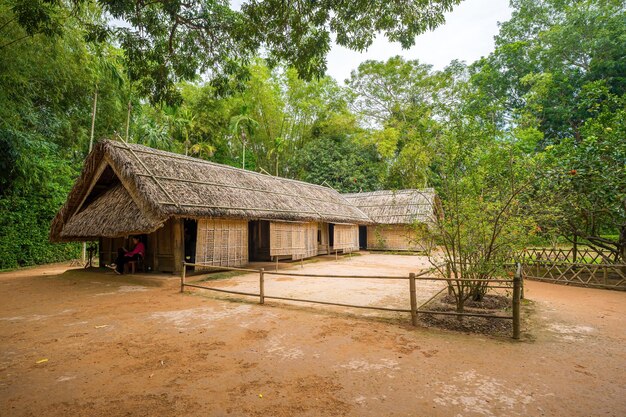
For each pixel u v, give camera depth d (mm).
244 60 7711
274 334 4535
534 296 7062
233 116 27438
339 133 29438
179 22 6875
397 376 3246
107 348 4039
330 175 27062
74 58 11289
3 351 3955
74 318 5387
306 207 14000
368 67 27500
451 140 5512
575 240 10391
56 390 3008
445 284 8586
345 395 2891
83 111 14375
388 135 25828
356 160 27750
